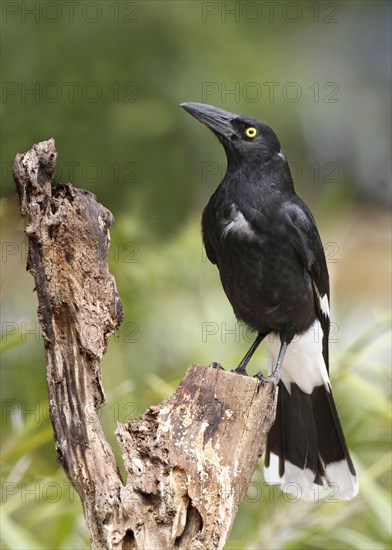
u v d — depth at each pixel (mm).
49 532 9484
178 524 6039
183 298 11375
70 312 6277
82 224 6305
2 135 14727
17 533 8359
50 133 14820
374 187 25578
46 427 10180
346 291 14953
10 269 12406
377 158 25781
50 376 6328
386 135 26062
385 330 10047
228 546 9320
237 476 6270
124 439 6164
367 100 26125
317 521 9461
